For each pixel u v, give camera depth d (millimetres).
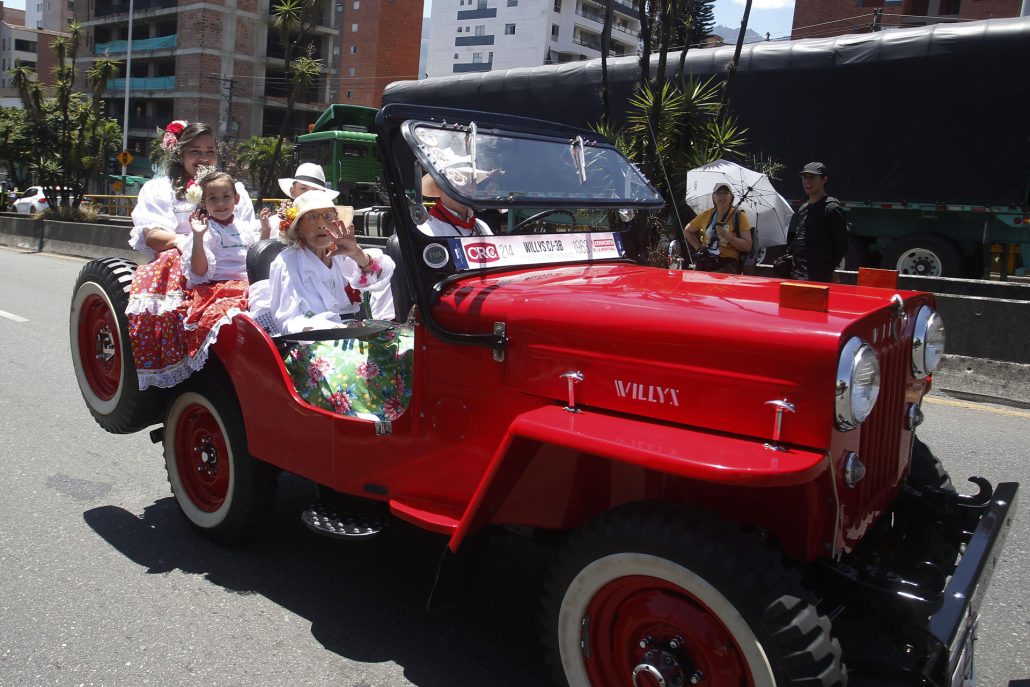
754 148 11852
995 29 9898
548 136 3365
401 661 2949
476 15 71375
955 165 10430
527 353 2582
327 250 3586
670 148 8836
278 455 3326
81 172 26984
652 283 2846
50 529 3990
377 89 56562
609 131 9156
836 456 2182
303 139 20703
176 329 3678
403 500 2922
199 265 3709
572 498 2613
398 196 2787
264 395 3326
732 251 6699
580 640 2402
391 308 3918
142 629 3119
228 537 3742
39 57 79750
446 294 2799
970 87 10141
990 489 2902
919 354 2742
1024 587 3570
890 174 10914
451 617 3266
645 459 2102
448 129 2953
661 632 2266
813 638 2021
